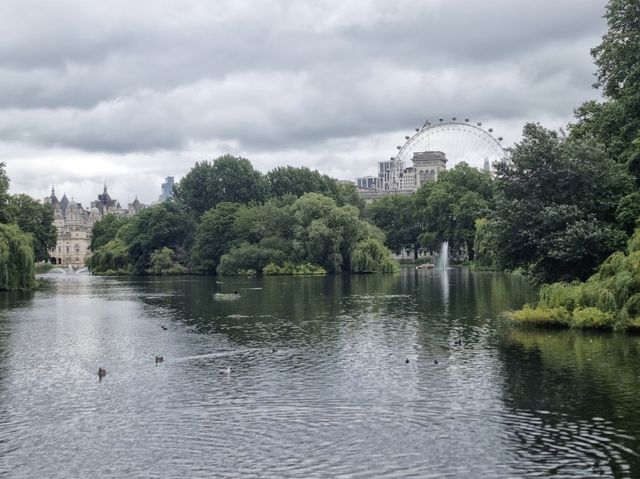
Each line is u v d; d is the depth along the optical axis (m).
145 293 104.94
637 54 64.75
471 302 78.88
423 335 53.72
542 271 63.91
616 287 51.47
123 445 28.20
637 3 65.00
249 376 40.12
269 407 33.38
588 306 53.47
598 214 61.66
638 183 62.72
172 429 30.19
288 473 24.91
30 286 111.44
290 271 153.12
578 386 35.94
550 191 61.94
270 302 83.62
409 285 110.31
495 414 31.47
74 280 153.88
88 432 29.98
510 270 66.25
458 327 57.53
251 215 167.88
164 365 43.91
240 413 32.44
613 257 53.00
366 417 31.47
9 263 108.75
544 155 61.97
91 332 59.16
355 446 27.62
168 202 191.50
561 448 26.95
